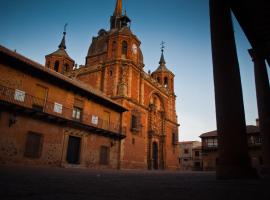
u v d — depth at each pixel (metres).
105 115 28.42
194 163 69.44
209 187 4.09
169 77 48.25
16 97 18.48
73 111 23.94
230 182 5.19
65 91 23.11
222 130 6.51
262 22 10.73
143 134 35.44
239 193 3.20
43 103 20.69
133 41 38.47
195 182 5.41
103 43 44.12
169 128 43.81
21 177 5.72
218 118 6.68
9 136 17.31
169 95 46.19
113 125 29.28
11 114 17.67
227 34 7.29
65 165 21.33
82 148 23.73
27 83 19.59
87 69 37.66
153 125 38.22
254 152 42.56
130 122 32.41
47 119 20.31
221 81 6.86
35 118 19.41
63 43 44.50
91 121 25.70
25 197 2.55
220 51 7.12
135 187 4.07
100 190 3.48
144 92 37.66
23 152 18.09
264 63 12.78
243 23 10.75
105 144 27.30
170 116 45.06
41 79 20.83
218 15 7.51
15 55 18.48
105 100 27.12
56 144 20.94
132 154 31.73
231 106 6.57
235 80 6.82
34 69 19.72
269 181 5.39
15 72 18.80
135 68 35.84
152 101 40.50
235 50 7.23
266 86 12.45
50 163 20.09
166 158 40.62
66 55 43.03
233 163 6.20
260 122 12.46
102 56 41.97
